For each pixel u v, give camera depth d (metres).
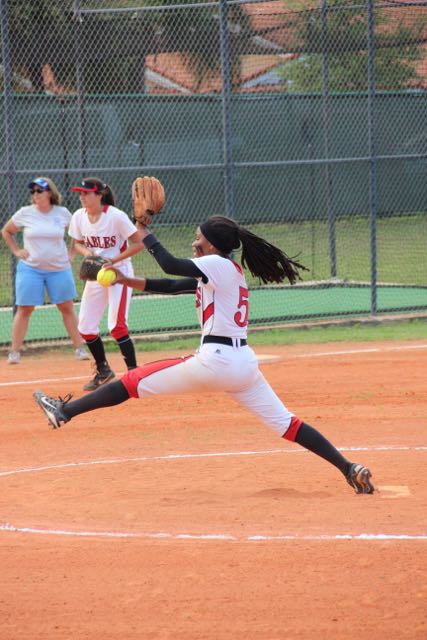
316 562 13.65
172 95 54.16
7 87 33.12
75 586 12.97
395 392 26.19
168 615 11.99
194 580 13.05
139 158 54.00
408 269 48.62
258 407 16.53
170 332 35.62
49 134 51.25
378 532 14.94
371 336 34.88
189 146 54.84
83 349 32.16
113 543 14.64
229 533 15.01
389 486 17.67
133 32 54.62
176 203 54.78
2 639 11.44
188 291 16.16
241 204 55.25
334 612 11.99
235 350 15.87
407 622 11.70
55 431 22.89
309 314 37.53
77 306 40.88
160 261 15.55
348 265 49.53
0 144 50.31
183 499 17.02
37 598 12.60
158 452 20.72
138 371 16.30
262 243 16.33
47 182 30.34
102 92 53.66
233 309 15.79
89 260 16.08
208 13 57.69
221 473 18.81
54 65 53.31
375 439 21.50
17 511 16.50
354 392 26.28
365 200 56.69
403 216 58.09
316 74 62.78
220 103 55.28
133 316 39.44
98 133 52.97
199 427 23.02
